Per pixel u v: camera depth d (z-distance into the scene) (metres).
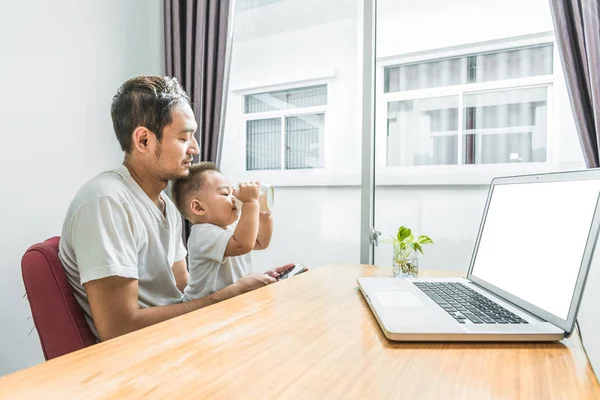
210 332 0.56
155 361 0.46
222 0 1.87
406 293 0.74
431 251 1.86
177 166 0.99
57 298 0.79
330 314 0.66
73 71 1.68
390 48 1.94
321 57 2.13
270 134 2.35
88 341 0.81
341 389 0.39
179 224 1.22
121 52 1.88
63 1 1.64
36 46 1.55
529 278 0.63
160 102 0.94
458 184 1.83
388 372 0.43
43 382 0.40
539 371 0.44
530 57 1.74
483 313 0.60
